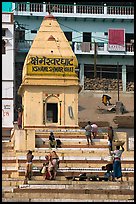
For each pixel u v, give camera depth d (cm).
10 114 6900
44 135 4488
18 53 8550
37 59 4816
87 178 3722
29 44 8675
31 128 4744
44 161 4084
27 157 3775
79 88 4834
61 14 8969
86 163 4112
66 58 4847
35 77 4800
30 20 8838
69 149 4353
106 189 3466
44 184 3544
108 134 4384
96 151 4316
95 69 8706
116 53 8981
